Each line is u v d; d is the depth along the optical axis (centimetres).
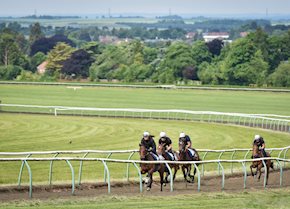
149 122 6881
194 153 3170
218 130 6225
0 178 3300
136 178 3350
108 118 7288
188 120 7194
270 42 15388
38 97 9719
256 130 6297
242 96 9888
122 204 2491
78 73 15812
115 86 11281
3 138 5341
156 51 16762
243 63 13388
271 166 3509
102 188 2992
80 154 4444
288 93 10369
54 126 6328
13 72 14962
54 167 3788
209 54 14862
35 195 2730
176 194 2817
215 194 2831
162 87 11062
